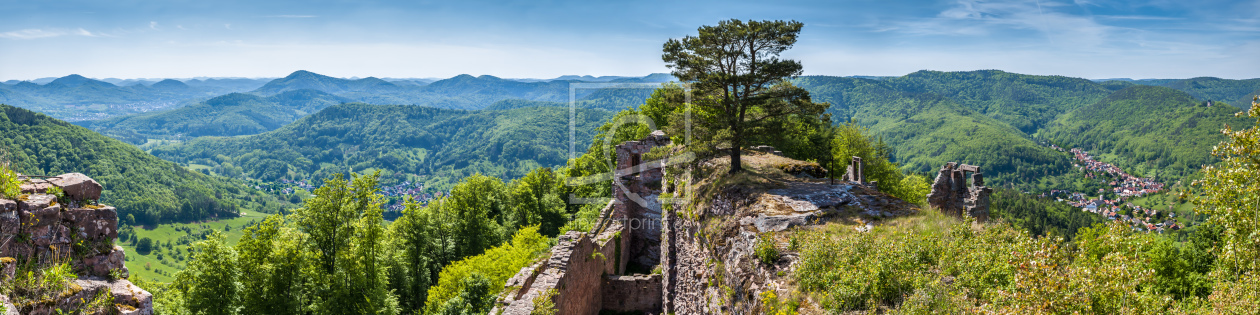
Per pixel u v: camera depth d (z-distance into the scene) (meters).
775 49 26.84
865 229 17.08
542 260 29.22
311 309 36.28
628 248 43.81
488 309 30.77
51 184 10.70
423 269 53.22
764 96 26.98
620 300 36.47
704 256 21.84
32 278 9.54
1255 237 13.48
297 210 39.25
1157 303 10.63
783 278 14.46
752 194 21.91
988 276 12.01
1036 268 10.23
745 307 15.23
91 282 10.38
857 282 12.27
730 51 27.38
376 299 38.88
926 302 11.07
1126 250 14.83
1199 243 28.00
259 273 36.12
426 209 56.34
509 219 67.56
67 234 10.45
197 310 36.03
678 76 28.75
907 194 56.81
